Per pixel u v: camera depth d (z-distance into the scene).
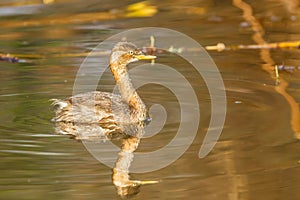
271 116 15.97
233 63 20.52
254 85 18.41
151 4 28.02
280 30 24.19
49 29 24.66
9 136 14.97
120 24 25.31
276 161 13.65
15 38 23.52
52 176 13.09
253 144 14.39
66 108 16.25
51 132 15.38
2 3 27.94
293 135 14.81
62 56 21.27
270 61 20.70
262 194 12.41
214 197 12.38
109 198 12.24
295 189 12.55
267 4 27.19
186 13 26.75
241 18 25.78
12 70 19.81
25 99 17.38
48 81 18.77
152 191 12.55
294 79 18.92
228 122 15.66
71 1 28.55
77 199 12.20
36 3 28.19
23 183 12.79
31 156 13.94
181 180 12.92
